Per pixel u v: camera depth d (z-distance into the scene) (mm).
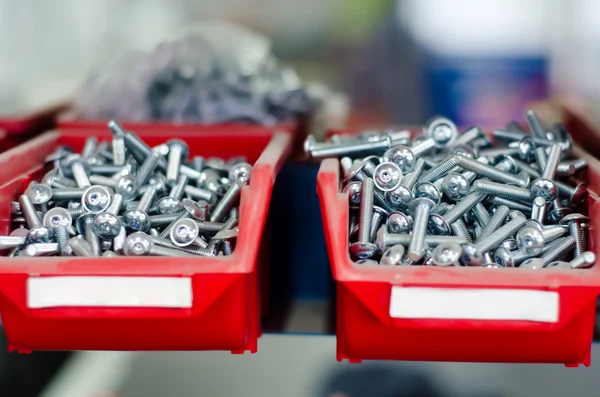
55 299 765
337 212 774
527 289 755
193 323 789
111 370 1106
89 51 1948
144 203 831
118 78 1000
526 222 810
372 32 1915
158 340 792
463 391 1064
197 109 970
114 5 2002
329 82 2092
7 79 1745
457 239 798
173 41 1019
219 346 796
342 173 855
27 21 1799
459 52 1917
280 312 894
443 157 865
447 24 1967
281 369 1123
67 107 1046
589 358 788
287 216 900
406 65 1648
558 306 755
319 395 1066
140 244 784
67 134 935
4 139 948
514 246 809
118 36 2004
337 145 858
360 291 762
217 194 855
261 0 2195
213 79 991
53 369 1042
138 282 762
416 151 852
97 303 764
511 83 1861
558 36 1946
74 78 1897
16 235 813
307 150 867
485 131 920
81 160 860
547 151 850
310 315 889
